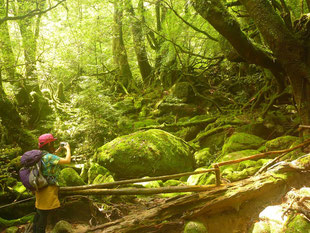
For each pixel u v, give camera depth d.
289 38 5.32
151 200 5.11
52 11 10.44
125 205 4.70
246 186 4.14
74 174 5.06
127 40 14.12
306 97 5.57
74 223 4.43
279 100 8.34
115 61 13.80
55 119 8.93
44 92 9.94
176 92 11.24
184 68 11.36
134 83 13.09
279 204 4.11
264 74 8.80
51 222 4.46
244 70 10.54
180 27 10.48
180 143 7.26
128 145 6.69
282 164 4.45
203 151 7.55
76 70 11.95
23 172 3.52
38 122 8.84
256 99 9.32
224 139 8.27
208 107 10.69
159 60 13.18
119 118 9.43
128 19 11.70
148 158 6.55
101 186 3.98
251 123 8.22
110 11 12.43
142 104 11.61
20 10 8.89
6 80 8.26
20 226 4.37
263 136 8.05
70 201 4.54
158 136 7.00
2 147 6.32
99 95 9.23
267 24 5.36
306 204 3.73
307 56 5.44
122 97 12.22
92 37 11.34
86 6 11.50
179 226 3.84
